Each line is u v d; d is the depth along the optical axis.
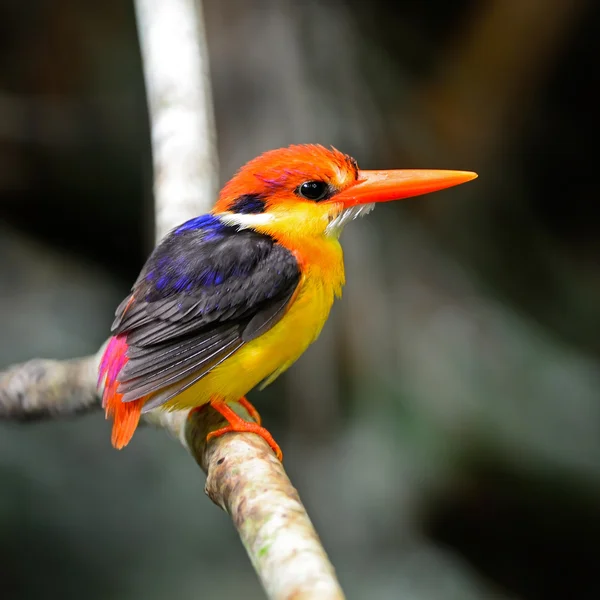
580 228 14.44
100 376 5.67
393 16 13.15
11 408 6.62
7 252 11.96
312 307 5.71
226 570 8.80
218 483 4.52
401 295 11.15
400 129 12.23
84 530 8.85
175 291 5.62
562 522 10.88
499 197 13.46
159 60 7.75
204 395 5.50
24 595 8.44
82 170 13.09
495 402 10.71
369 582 9.37
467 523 10.77
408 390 10.58
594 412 10.91
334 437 10.32
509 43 13.23
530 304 12.72
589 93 14.29
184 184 7.08
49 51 12.95
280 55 11.36
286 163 5.88
